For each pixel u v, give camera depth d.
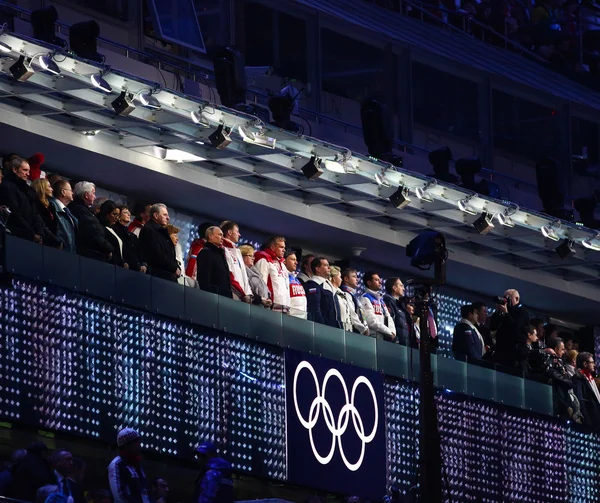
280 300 38.66
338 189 42.69
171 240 36.09
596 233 46.59
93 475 33.94
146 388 34.81
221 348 36.88
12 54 32.69
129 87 35.16
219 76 38.75
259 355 37.88
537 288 49.75
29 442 32.41
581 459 47.00
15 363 31.58
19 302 31.84
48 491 26.25
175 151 38.97
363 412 40.66
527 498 44.88
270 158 39.75
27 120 35.69
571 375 47.16
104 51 39.22
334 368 39.97
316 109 46.22
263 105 44.03
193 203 41.06
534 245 47.19
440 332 48.19
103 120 36.47
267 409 37.88
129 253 35.06
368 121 42.91
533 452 45.31
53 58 33.44
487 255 47.88
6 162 32.69
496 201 44.03
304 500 39.25
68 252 33.22
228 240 37.78
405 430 41.91
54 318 32.62
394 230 45.31
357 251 45.31
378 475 40.91
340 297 40.72
